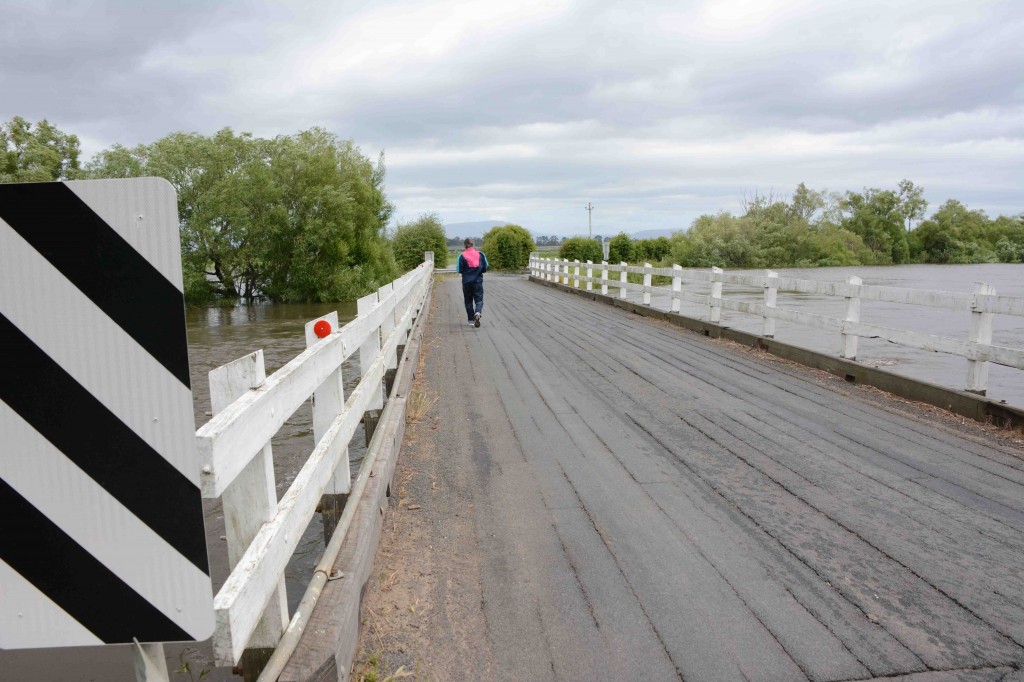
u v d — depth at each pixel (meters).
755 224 66.25
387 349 5.56
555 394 7.15
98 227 1.43
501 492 4.33
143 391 1.46
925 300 6.68
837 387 7.34
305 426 7.14
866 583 3.15
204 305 28.11
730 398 6.88
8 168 23.70
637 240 64.69
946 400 6.25
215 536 4.37
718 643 2.68
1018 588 3.10
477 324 13.30
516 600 3.01
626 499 4.20
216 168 27.94
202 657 2.96
